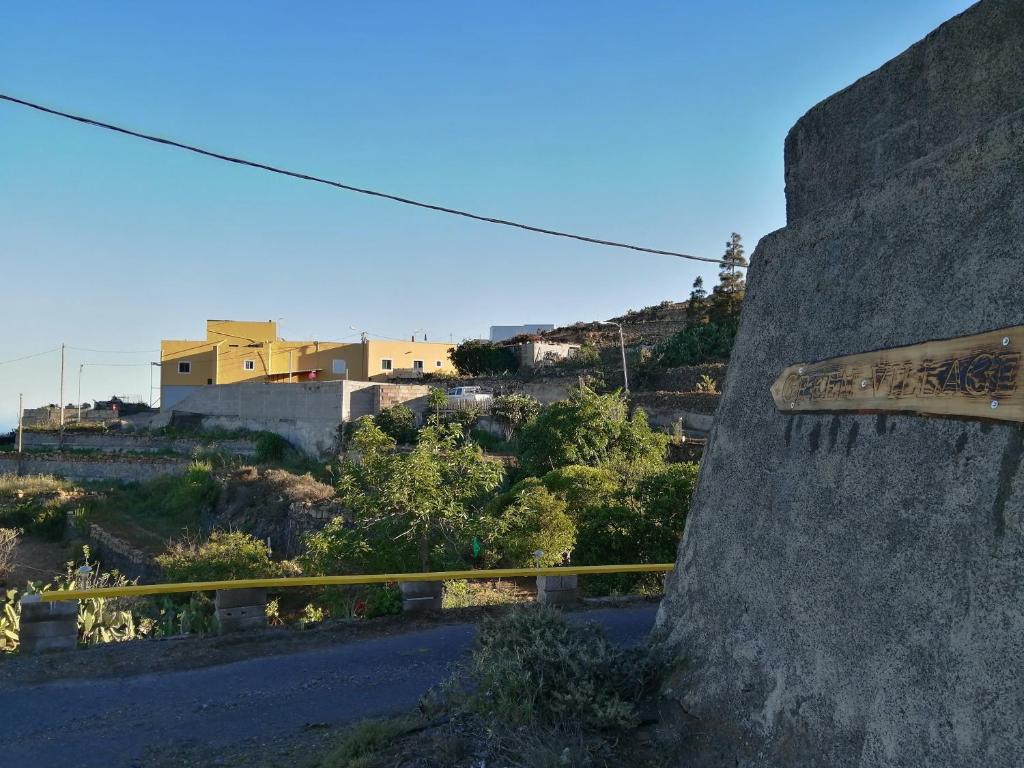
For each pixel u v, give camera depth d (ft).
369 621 28.25
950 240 12.60
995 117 13.35
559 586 30.78
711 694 14.94
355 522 47.19
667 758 14.25
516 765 14.16
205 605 43.47
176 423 144.77
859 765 11.34
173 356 175.22
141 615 39.91
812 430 14.84
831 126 17.34
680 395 101.55
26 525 103.55
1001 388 10.78
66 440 146.51
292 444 119.24
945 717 10.35
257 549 54.80
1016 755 9.32
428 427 49.80
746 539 15.85
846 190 16.81
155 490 110.32
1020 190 11.44
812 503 14.15
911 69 15.19
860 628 12.18
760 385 17.04
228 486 96.02
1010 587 10.00
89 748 18.60
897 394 12.73
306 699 21.40
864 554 12.55
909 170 13.93
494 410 103.40
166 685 22.48
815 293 15.89
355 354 175.94
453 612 29.43
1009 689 9.64
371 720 19.07
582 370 134.21
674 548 44.04
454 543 44.19
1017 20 13.01
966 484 11.10
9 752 18.43
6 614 29.58
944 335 12.07
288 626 27.66
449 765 14.87
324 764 16.31
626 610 30.09
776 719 13.23
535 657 16.44
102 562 88.99
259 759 17.65
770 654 14.03
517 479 73.77
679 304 239.91
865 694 11.69
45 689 22.17
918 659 11.00
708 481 18.24
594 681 15.88
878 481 12.75
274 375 174.81
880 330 13.57
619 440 71.05
